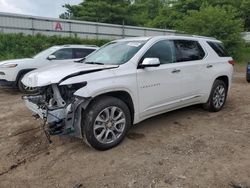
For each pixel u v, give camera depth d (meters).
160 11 49.31
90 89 3.80
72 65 4.58
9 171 3.64
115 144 4.21
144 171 3.53
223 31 25.41
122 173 3.50
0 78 8.61
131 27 31.88
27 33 23.95
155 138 4.58
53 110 3.80
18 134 4.86
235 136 4.63
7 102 7.36
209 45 6.00
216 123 5.32
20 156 4.04
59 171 3.60
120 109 4.20
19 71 8.57
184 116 5.77
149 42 4.80
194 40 5.70
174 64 5.03
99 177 3.43
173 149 4.14
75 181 3.36
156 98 4.71
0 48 19.66
